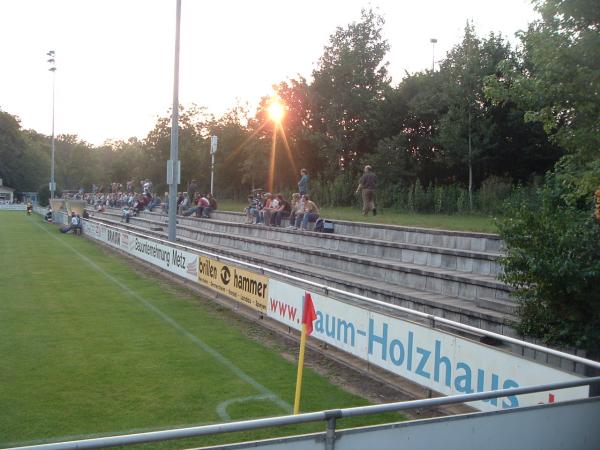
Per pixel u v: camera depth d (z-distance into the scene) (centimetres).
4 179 9906
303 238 1928
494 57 2569
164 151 5034
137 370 808
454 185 2719
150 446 561
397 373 740
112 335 1008
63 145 11781
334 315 883
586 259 681
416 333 705
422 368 695
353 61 3550
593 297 682
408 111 3344
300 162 3953
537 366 547
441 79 2942
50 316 1153
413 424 351
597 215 671
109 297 1386
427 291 1181
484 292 1018
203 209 3105
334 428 331
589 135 679
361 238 1667
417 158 3266
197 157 4881
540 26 701
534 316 744
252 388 745
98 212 4991
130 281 1648
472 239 1379
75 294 1416
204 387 743
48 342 949
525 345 555
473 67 2538
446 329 948
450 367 652
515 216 753
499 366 588
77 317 1150
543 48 674
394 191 2741
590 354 683
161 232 2817
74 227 3428
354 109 3559
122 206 4900
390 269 1307
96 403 676
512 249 761
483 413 373
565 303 705
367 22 3684
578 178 706
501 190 2319
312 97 3662
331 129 3578
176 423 621
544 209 738
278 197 2319
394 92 3450
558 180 777
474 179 2895
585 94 658
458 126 2591
